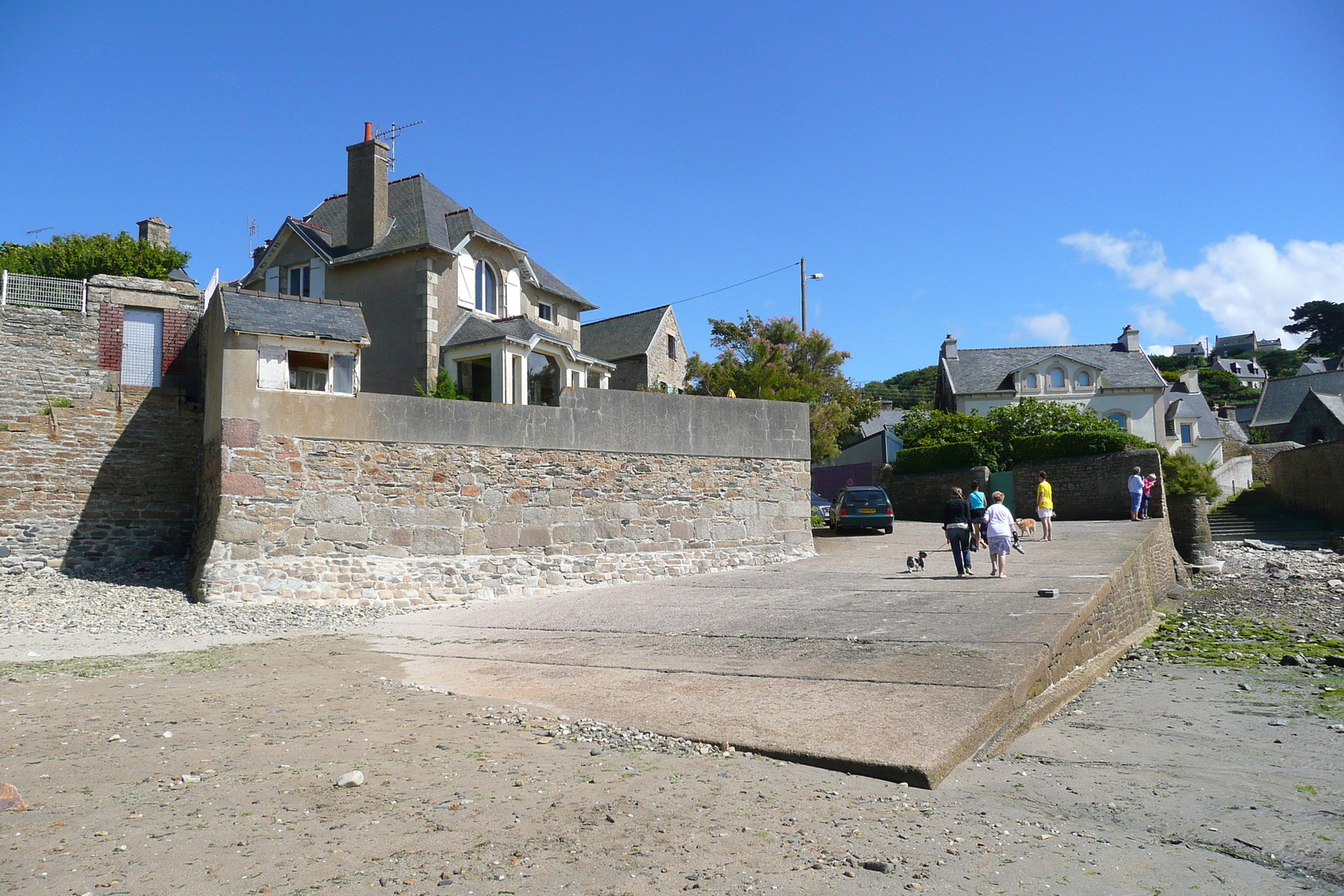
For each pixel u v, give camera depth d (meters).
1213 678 11.95
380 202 24.80
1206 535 29.16
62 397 19.33
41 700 8.62
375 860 4.56
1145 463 27.62
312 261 25.22
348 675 10.02
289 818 5.18
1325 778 6.80
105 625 13.86
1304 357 108.94
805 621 12.23
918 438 37.44
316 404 16.09
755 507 20.38
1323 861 4.98
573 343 30.97
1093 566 16.03
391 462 16.59
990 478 32.44
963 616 11.70
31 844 4.74
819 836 5.06
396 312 23.75
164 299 20.70
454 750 6.76
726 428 20.25
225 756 6.52
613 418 18.92
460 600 16.66
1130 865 4.86
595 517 18.45
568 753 6.71
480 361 24.12
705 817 5.32
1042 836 5.26
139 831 4.95
